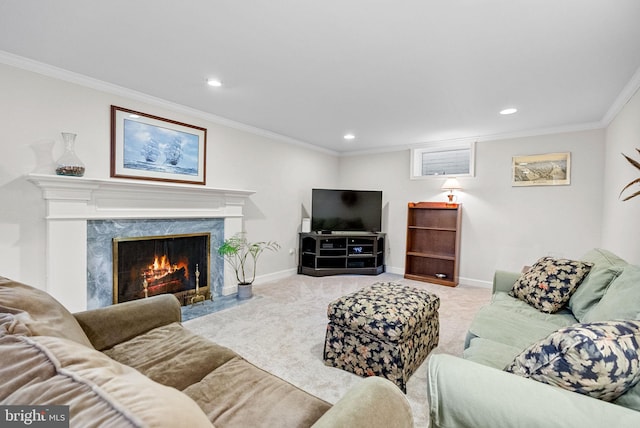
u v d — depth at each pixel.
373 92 2.82
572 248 3.75
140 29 1.86
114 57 2.23
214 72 2.46
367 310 1.98
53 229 2.40
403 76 2.47
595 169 3.60
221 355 1.44
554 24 1.73
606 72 2.31
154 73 2.49
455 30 1.82
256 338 2.54
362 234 5.02
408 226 4.85
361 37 1.92
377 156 5.45
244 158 4.07
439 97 2.90
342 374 2.02
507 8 1.60
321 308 3.29
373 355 1.93
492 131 4.09
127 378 0.60
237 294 3.76
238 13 1.70
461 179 4.57
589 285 1.93
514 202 4.14
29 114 2.33
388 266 5.34
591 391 0.86
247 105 3.23
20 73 2.28
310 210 5.23
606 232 3.37
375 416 0.83
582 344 0.86
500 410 0.86
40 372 0.57
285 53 2.14
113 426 0.45
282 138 4.59
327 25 1.80
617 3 1.54
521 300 2.33
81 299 2.56
